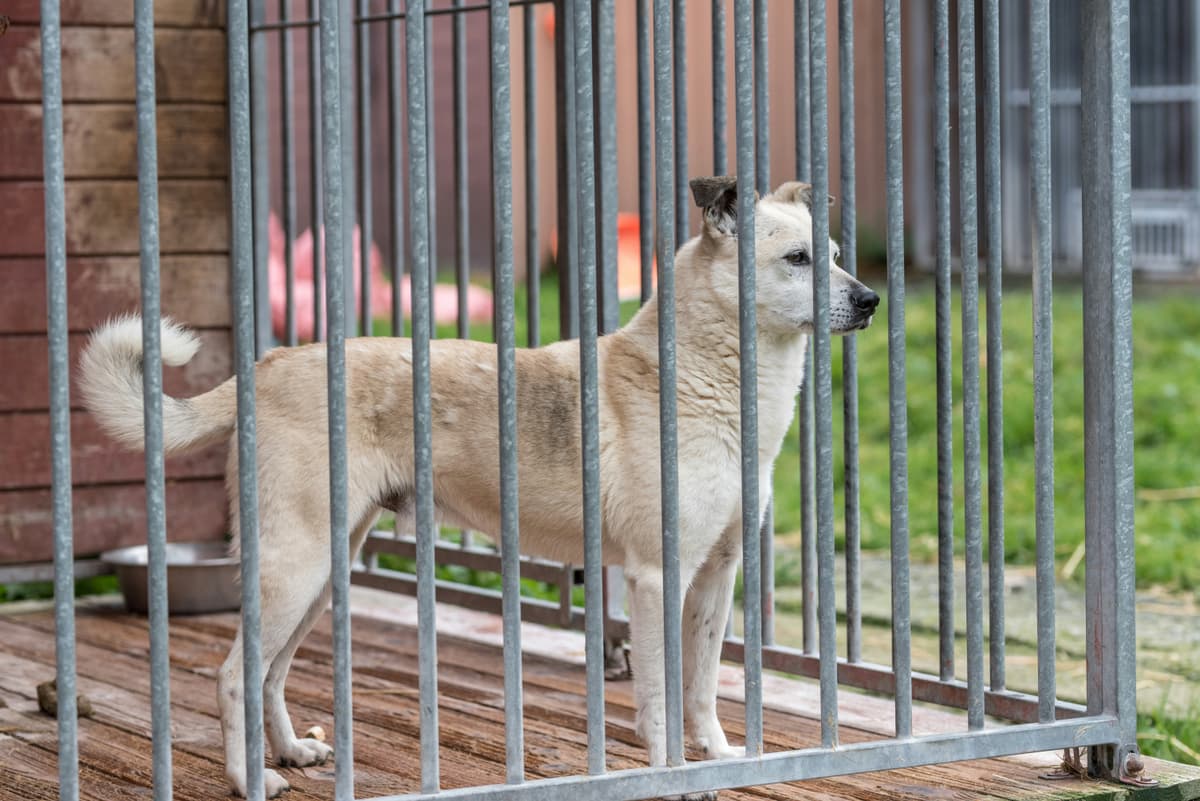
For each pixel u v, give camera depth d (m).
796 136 7.02
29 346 9.70
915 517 13.19
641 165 7.42
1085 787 5.84
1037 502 5.82
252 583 4.55
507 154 4.74
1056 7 28.44
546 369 5.93
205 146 9.98
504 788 4.77
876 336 21.17
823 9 5.15
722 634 6.12
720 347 5.78
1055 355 18.44
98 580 10.57
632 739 6.62
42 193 9.69
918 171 28.98
